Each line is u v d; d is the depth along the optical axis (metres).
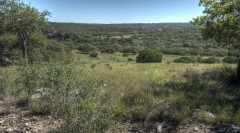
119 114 5.98
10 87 8.15
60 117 6.12
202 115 6.04
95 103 5.09
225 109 6.53
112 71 15.59
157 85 9.67
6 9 23.23
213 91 8.58
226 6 9.26
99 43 105.56
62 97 6.14
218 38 10.25
